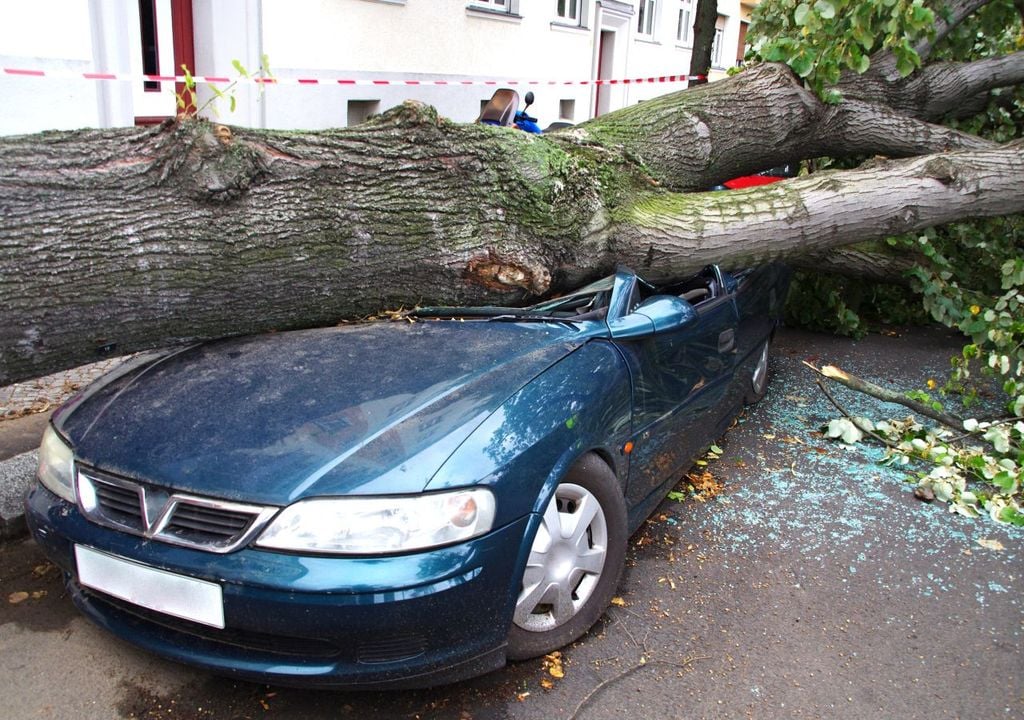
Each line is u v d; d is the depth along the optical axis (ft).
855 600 10.94
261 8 27.37
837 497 13.87
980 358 21.58
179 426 8.80
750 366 16.49
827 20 17.53
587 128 16.35
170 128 10.47
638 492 11.30
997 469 14.17
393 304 12.32
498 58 42.14
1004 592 11.27
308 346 10.64
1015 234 20.61
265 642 7.91
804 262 21.06
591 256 13.44
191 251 10.36
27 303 9.40
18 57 20.44
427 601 7.73
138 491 8.21
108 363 17.76
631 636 10.02
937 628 10.42
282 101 28.81
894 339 23.71
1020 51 20.57
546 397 9.39
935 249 20.63
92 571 8.39
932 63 20.66
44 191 9.55
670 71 68.69
